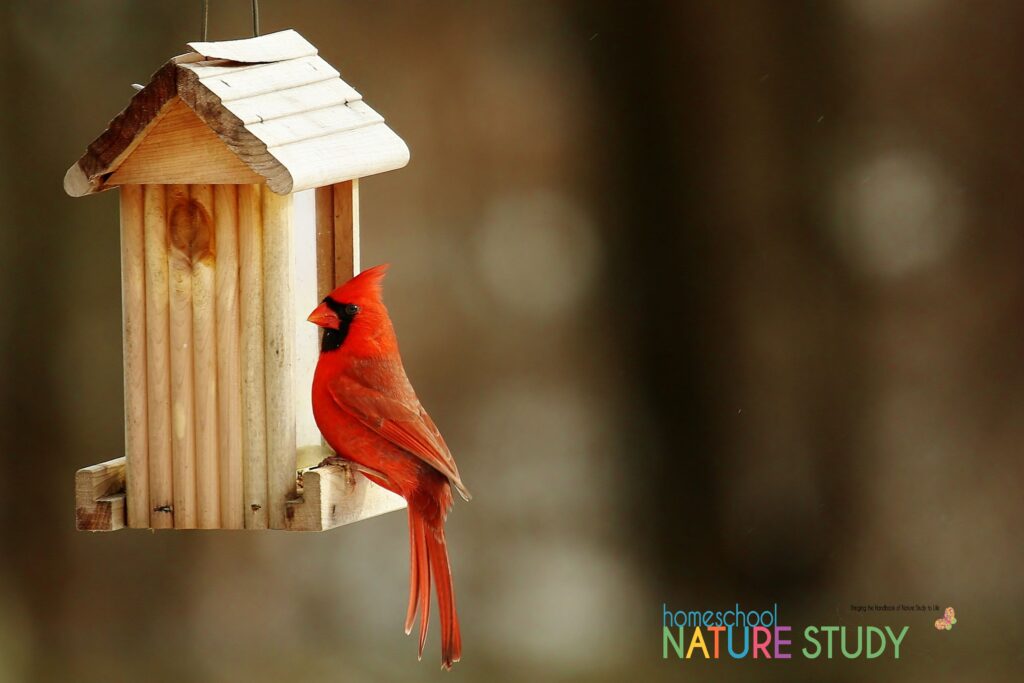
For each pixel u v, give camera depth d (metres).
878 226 11.71
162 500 6.11
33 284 11.95
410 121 12.38
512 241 12.37
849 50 11.71
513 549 12.20
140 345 6.11
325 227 6.84
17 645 11.80
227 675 11.62
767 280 11.91
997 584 11.73
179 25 12.16
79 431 11.98
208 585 11.91
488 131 12.38
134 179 5.99
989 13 11.59
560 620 12.04
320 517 6.06
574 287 12.34
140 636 11.86
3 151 11.96
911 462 11.80
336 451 6.60
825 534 11.89
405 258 12.31
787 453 11.94
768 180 11.84
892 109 11.70
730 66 11.89
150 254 6.07
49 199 11.96
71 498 11.96
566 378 12.34
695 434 12.13
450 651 6.52
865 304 11.77
